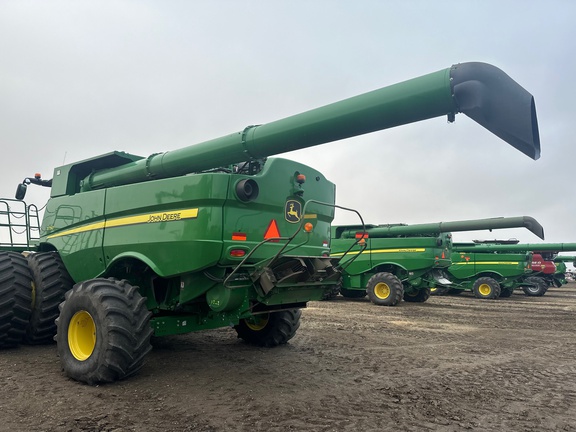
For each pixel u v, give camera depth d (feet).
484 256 61.26
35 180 23.04
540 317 36.06
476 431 11.12
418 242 45.60
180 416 11.39
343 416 11.80
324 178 18.08
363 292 52.34
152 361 17.03
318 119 12.44
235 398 12.93
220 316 15.78
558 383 15.70
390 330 26.71
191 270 14.02
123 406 11.98
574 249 67.36
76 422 10.74
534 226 37.70
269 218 15.35
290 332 20.11
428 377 16.05
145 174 16.99
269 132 13.47
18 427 10.37
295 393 13.60
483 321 32.73
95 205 17.42
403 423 11.46
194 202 14.07
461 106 10.47
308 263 15.61
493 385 15.26
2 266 18.01
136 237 15.57
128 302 14.06
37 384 13.69
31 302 18.43
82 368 13.78
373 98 11.57
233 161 14.84
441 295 65.62
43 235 20.61
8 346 18.35
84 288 14.47
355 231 49.16
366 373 16.26
